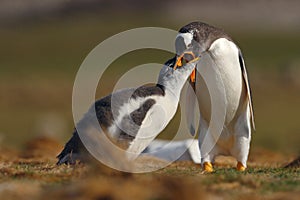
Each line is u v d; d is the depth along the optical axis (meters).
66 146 14.16
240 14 155.88
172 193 10.70
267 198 11.14
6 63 100.19
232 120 15.42
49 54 109.69
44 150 21.48
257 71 79.50
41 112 58.47
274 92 67.56
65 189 11.10
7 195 10.95
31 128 46.66
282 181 12.53
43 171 13.46
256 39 127.94
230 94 15.02
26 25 141.75
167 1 165.12
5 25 142.25
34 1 160.12
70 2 160.38
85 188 10.70
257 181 12.20
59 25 140.50
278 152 24.78
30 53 110.69
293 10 157.00
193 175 13.34
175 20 150.00
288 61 89.94
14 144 29.38
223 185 11.95
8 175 12.95
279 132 44.38
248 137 15.47
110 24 141.50
